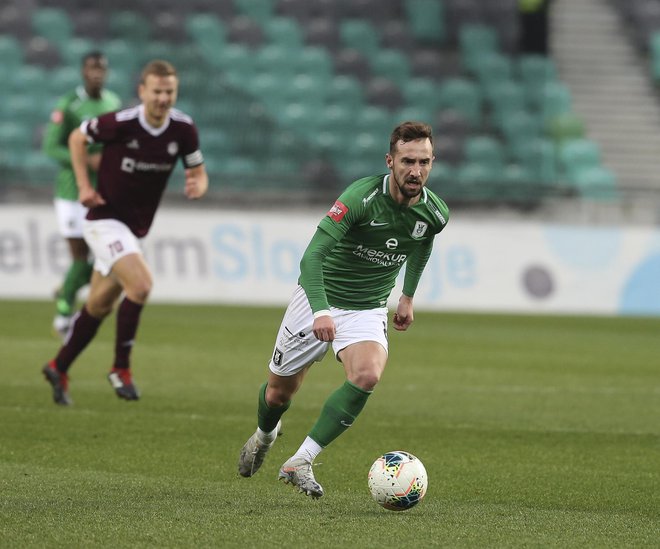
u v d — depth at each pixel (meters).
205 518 18.42
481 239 73.06
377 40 94.06
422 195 20.78
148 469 23.17
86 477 21.97
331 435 19.92
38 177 70.94
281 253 70.62
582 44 97.75
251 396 34.47
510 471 24.23
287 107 86.69
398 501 19.02
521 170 87.06
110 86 83.44
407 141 19.86
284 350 20.94
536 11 94.69
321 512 19.22
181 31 89.31
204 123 80.69
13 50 85.44
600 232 74.81
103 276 31.09
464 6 96.31
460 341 53.59
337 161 82.25
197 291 68.75
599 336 58.47
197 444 26.33
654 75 96.31
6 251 66.25
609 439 28.92
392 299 70.88
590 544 17.27
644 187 90.75
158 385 36.16
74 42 87.62
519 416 32.41
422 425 30.34
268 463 24.45
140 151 31.03
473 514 19.50
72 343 31.20
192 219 69.25
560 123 90.12
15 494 19.98
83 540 16.70
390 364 44.19
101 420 29.25
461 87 90.56
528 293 73.19
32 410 30.41
